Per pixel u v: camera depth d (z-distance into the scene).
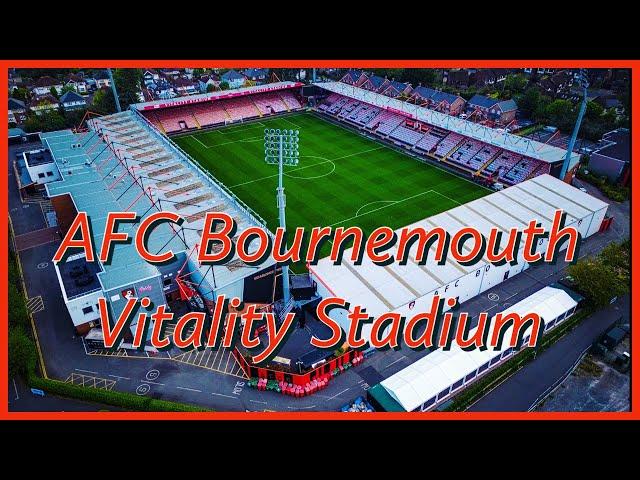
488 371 57.59
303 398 54.59
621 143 109.19
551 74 174.62
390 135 128.38
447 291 66.25
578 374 57.16
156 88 175.12
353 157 118.19
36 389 54.72
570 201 84.88
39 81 170.62
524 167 101.69
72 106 148.38
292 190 101.75
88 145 104.12
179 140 129.75
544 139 125.31
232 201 81.88
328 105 151.62
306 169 111.62
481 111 143.25
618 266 70.38
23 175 100.56
